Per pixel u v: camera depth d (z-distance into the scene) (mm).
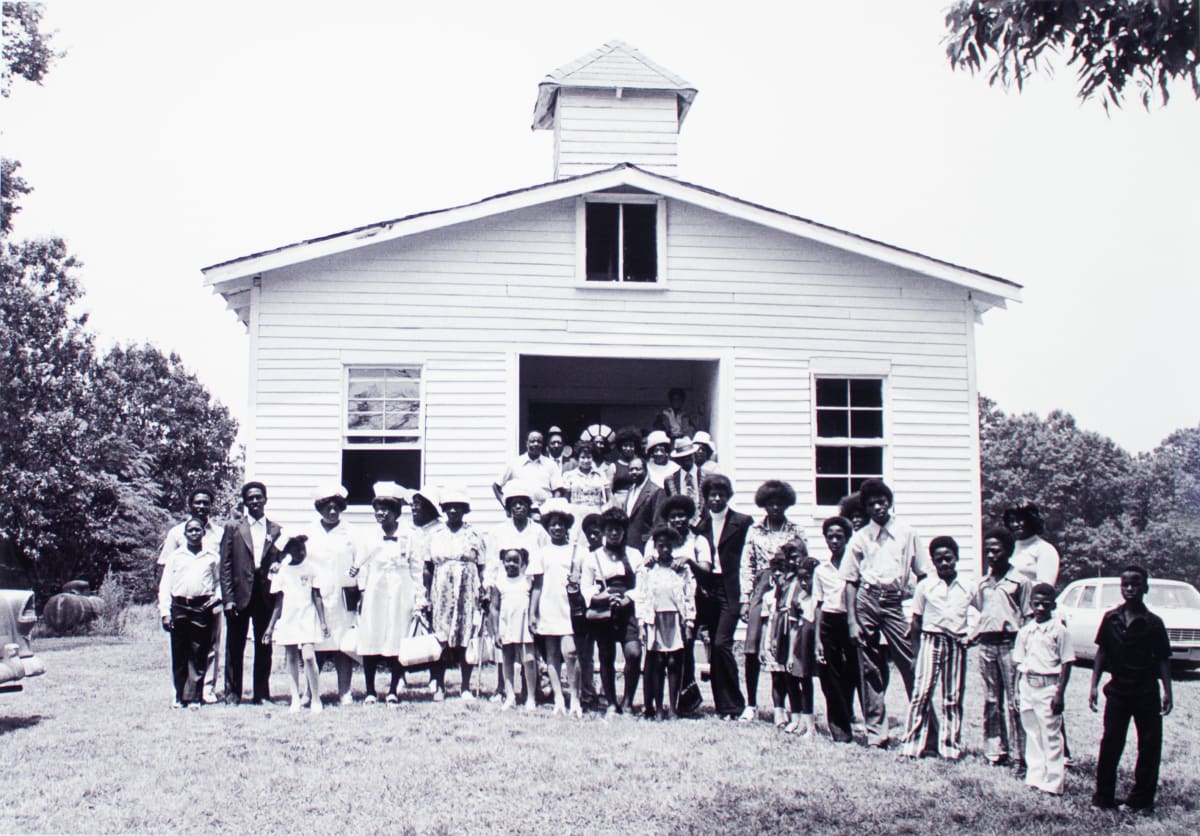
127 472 42906
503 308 15633
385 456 15266
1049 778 8195
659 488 11922
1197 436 64875
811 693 9773
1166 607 17188
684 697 10742
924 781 8359
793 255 16344
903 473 16281
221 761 8633
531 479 13016
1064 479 63312
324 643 10914
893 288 16562
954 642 9172
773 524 10594
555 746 9133
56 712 10789
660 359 17359
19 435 36250
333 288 15328
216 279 14898
